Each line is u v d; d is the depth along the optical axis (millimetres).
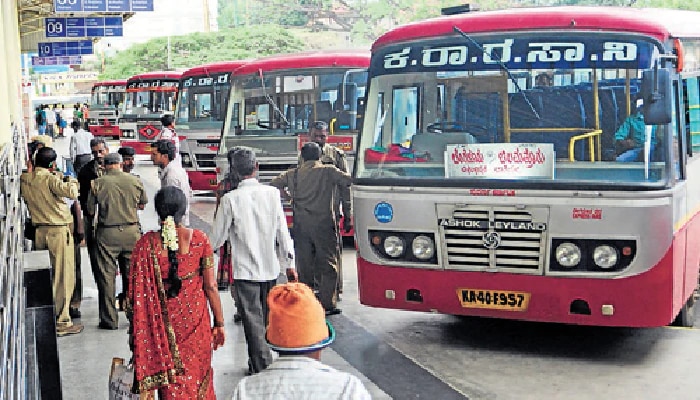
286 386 3047
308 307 3117
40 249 8344
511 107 7152
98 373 7316
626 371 7176
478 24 7391
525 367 7328
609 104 6898
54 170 8547
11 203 5949
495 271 7160
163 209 5285
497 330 8492
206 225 15492
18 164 14359
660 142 6801
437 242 7344
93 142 9172
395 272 7559
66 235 8406
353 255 12680
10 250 4777
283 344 3092
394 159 7574
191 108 19547
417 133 7504
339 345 8031
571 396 6613
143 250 5262
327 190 8758
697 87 8164
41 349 6098
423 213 7371
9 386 3082
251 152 6734
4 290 3994
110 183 8391
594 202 6812
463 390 6781
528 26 7230
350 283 10789
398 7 50656
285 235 6699
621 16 7031
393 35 7781
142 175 25656
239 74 13930
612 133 6867
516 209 7020
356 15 56656
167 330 5215
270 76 13688
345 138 13172
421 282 7453
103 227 8383
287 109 13641
